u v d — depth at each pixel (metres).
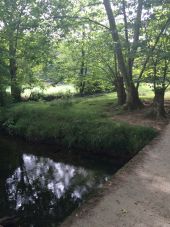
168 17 13.72
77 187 10.41
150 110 14.69
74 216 5.52
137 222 5.27
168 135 10.89
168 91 23.89
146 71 15.73
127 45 14.71
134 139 11.86
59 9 15.88
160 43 14.52
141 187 6.64
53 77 22.02
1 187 10.62
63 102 18.84
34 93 23.53
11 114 17.39
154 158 8.49
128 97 16.20
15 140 15.52
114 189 6.57
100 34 17.83
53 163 12.80
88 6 16.88
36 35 16.62
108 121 13.48
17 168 12.32
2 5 17.19
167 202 5.97
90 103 19.14
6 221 7.88
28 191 10.28
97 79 20.48
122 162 11.81
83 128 13.45
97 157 12.49
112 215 5.51
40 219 8.35
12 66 19.09
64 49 21.52
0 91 19.11
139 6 14.70
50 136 14.29
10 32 17.31
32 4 17.47
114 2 15.23
